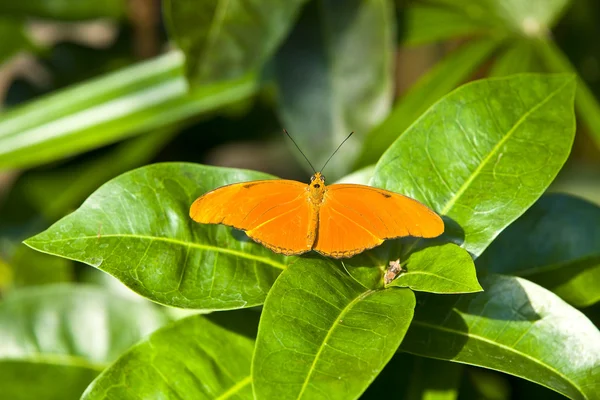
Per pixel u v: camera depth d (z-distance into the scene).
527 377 0.59
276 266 0.62
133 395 0.61
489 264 0.65
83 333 0.68
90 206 0.61
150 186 0.62
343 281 0.60
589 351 0.60
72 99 0.75
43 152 0.74
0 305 0.68
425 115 0.63
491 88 0.63
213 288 0.61
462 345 0.60
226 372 0.62
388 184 0.63
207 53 0.71
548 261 0.65
